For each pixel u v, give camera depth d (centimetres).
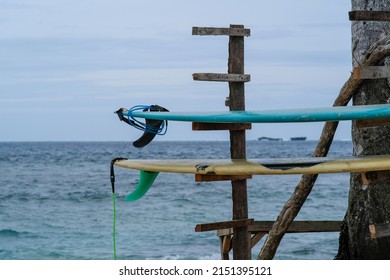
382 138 2033
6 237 5156
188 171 1844
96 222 5850
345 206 6912
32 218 6188
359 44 2069
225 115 1838
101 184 9681
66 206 7112
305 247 4341
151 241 4825
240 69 2033
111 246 4700
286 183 9344
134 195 2166
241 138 2019
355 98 2061
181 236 4991
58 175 11550
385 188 2028
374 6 2055
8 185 9700
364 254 2078
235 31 2020
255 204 7156
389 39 1877
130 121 2128
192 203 7125
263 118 1777
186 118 1930
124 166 2094
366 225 2059
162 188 8594
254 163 1794
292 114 1738
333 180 9712
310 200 7331
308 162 1758
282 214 2147
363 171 1678
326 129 2066
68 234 5219
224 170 1773
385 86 2030
